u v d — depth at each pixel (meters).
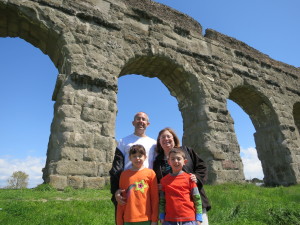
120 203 3.80
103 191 9.82
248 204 8.16
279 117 19.72
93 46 13.14
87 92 11.99
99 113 11.87
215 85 17.05
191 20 18.55
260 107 20.66
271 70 21.58
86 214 6.62
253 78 19.67
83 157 10.70
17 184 51.31
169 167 4.29
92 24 13.70
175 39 16.75
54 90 12.23
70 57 12.30
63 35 12.61
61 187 9.81
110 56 13.48
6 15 12.54
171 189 3.77
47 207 6.94
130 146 4.52
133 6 15.89
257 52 21.55
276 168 19.16
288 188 13.65
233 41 20.31
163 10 17.36
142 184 3.87
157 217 3.74
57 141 10.68
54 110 11.96
